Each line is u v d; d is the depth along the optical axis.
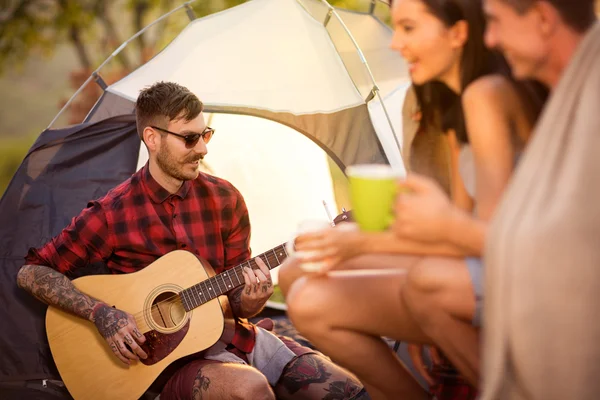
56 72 19.91
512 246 1.65
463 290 1.85
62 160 3.39
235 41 3.48
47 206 3.34
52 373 3.25
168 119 2.90
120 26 14.07
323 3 3.64
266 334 3.01
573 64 1.67
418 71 2.08
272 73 3.39
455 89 2.08
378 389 2.15
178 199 3.02
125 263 3.03
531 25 1.76
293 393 2.88
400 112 3.71
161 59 3.51
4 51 11.89
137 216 3.01
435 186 1.80
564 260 1.62
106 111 3.42
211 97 3.38
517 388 1.76
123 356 2.81
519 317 1.65
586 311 1.62
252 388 2.62
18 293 3.26
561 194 1.64
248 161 3.95
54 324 2.95
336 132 3.29
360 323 2.07
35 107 18.86
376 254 2.21
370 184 1.76
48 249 3.03
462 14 1.99
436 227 1.78
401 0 2.04
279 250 2.90
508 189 1.72
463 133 2.11
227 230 3.09
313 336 2.12
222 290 2.89
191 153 2.92
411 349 2.46
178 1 11.86
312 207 4.01
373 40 4.35
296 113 3.32
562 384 1.65
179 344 2.85
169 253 2.95
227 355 2.88
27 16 11.62
